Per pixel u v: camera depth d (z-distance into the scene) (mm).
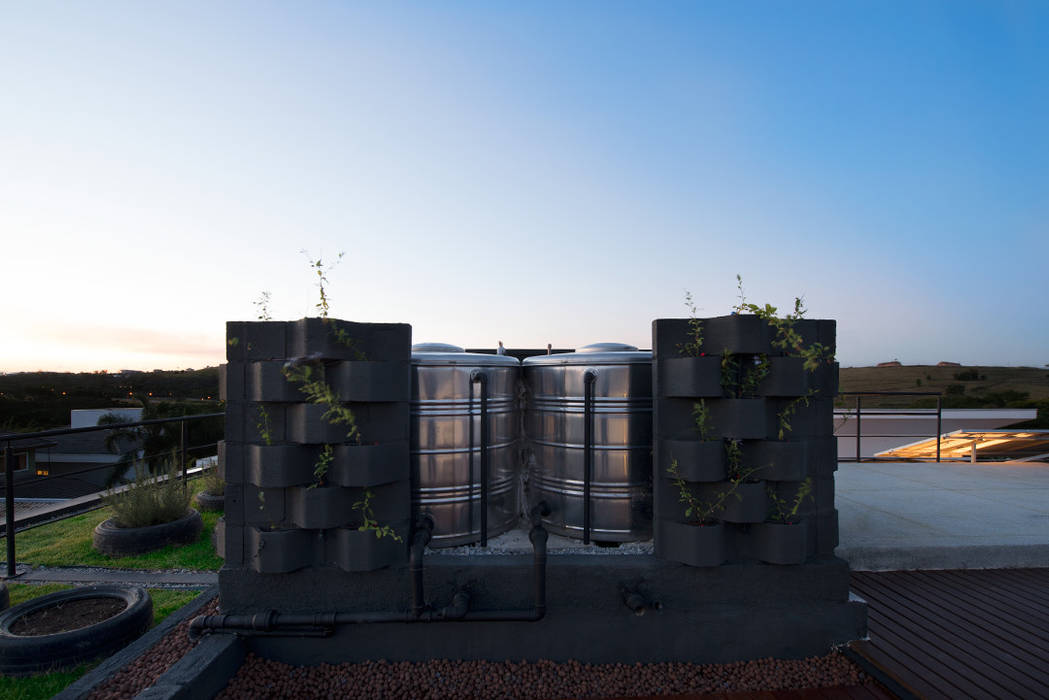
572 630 3117
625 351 3867
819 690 2861
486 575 3111
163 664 2812
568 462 3672
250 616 2998
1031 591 3938
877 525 5039
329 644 3078
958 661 2951
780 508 3141
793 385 3006
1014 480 7348
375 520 3016
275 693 2857
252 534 3055
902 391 9234
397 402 3043
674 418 3168
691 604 3137
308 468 2984
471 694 2877
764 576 3143
